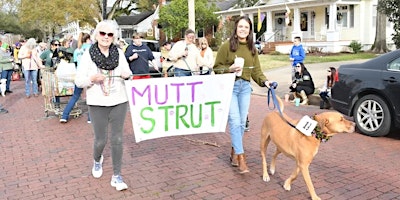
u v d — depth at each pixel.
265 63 21.36
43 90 9.55
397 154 6.14
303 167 4.32
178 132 4.98
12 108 11.26
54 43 12.76
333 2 28.30
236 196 4.64
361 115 7.37
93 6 40.38
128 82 4.64
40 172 5.64
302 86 10.79
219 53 5.37
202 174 5.40
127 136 7.59
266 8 33.59
